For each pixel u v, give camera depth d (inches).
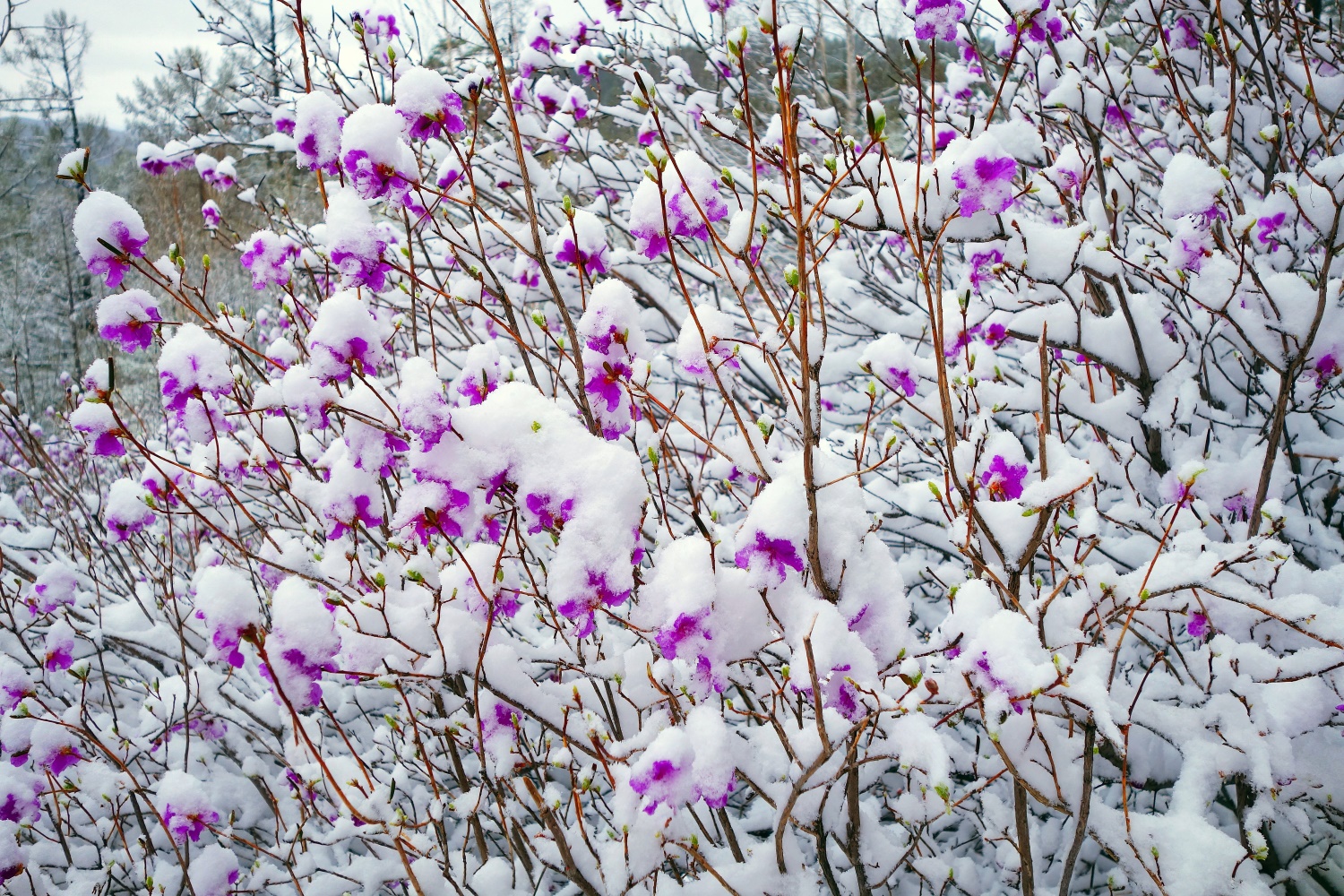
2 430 47.2
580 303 50.5
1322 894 31.0
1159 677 30.0
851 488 26.7
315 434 46.1
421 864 31.9
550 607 29.8
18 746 32.9
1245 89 40.6
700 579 25.1
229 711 39.1
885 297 53.1
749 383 47.6
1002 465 27.0
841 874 30.7
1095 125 37.7
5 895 33.6
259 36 65.0
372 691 40.7
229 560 45.4
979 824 35.4
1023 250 33.3
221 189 54.6
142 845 38.6
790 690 29.9
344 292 29.6
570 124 54.7
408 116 30.7
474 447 26.8
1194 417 36.0
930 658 27.3
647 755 24.4
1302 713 27.4
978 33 49.7
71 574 37.7
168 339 33.9
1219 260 33.5
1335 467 35.9
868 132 24.4
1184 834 25.7
